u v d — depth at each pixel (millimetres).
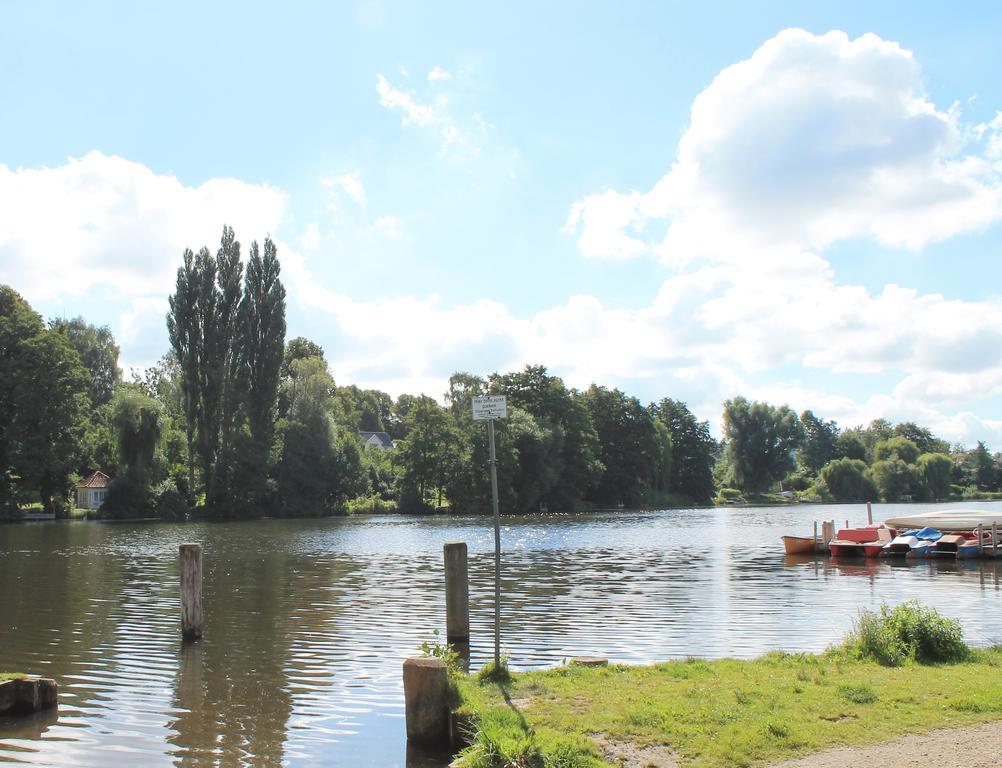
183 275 78562
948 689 9930
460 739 9391
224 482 78375
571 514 92688
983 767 7473
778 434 141500
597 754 7902
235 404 79438
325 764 9258
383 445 162000
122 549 41188
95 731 10562
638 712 8969
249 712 11414
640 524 69188
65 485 72750
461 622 16328
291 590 25000
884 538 35719
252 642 16500
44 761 9469
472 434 90375
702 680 10586
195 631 16766
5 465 69875
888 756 7805
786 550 36906
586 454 102875
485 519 79750
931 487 131125
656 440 117062
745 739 8203
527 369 103062
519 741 8023
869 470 133750
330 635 17250
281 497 84812
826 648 14477
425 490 93250
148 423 76500
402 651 15578
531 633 17047
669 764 7715
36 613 20312
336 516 86625
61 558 36062
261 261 82000
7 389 69312
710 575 28391
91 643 16422
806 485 159000
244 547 43531
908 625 12383
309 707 11672
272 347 81562
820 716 8961
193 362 78750
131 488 74688
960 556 33031
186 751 9789
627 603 21438
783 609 20078
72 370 71375
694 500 132750
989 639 15914
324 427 88812
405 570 31312
